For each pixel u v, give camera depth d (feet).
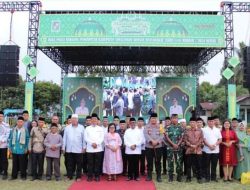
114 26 64.49
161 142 35.83
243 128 36.99
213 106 137.39
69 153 36.11
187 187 32.22
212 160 35.27
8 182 34.50
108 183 34.04
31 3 65.16
